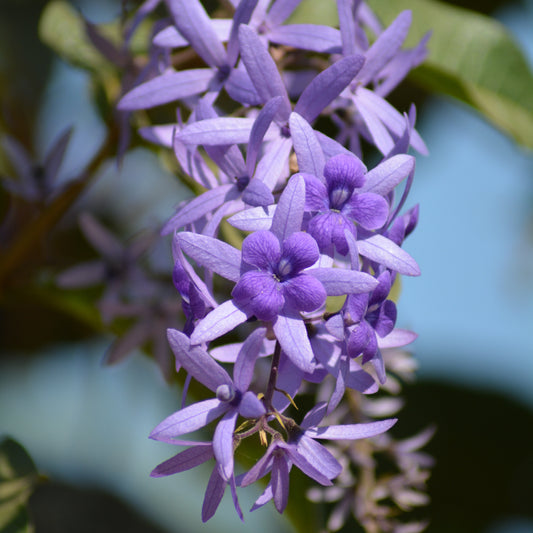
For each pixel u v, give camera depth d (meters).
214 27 0.43
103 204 0.68
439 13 0.53
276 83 0.41
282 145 0.41
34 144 0.66
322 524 0.52
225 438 0.39
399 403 0.51
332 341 0.41
